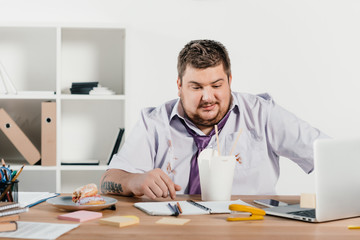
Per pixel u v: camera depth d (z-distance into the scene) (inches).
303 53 121.2
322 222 45.4
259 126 87.3
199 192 85.4
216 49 87.7
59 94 106.7
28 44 117.3
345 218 47.3
